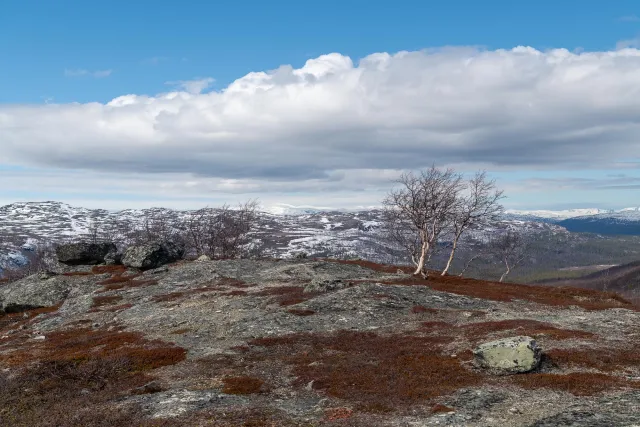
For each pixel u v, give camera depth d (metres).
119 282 64.62
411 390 22.59
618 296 58.06
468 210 66.81
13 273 131.38
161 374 27.72
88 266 79.31
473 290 55.66
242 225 107.94
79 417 20.19
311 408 21.14
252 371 27.66
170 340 35.53
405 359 28.25
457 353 28.75
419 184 66.06
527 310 44.38
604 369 24.83
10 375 28.20
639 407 18.69
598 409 18.84
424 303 45.91
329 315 41.00
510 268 103.75
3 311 61.66
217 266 70.81
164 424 18.88
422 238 67.56
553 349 28.06
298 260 79.94
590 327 35.00
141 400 22.94
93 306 53.16
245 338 35.31
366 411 20.33
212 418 19.70
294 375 26.59
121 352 32.47
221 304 46.88
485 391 22.17
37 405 23.28
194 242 105.75
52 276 70.12
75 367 29.16
